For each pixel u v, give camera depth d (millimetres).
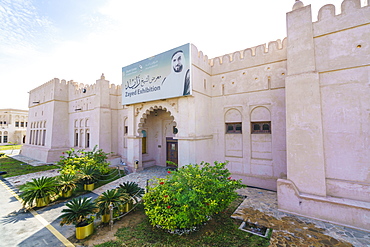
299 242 4027
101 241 4180
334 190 5102
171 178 5184
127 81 10680
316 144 5238
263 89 7867
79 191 7738
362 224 4438
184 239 4168
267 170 7707
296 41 5742
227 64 8945
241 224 4820
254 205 6004
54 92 15094
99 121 12242
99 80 12477
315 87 5328
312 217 5055
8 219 5359
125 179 9172
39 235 4488
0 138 36438
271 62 7723
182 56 8055
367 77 4824
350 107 4984
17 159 16406
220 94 9086
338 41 5207
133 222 5000
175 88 8305
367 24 4887
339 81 5141
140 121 10500
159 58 9031
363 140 4812
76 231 4332
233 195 4992
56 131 15078
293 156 5562
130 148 10930
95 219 5184
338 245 3906
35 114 18297
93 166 8922
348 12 5117
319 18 5496
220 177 5441
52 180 6875
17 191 7898
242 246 3906
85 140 13664
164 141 12078
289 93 5719
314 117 5297
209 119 9203
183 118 8305
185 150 8148
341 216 4688
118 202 5012
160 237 4270
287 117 5723
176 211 4305
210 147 9117
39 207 6211
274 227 4641
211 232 4441
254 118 8102
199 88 8430
